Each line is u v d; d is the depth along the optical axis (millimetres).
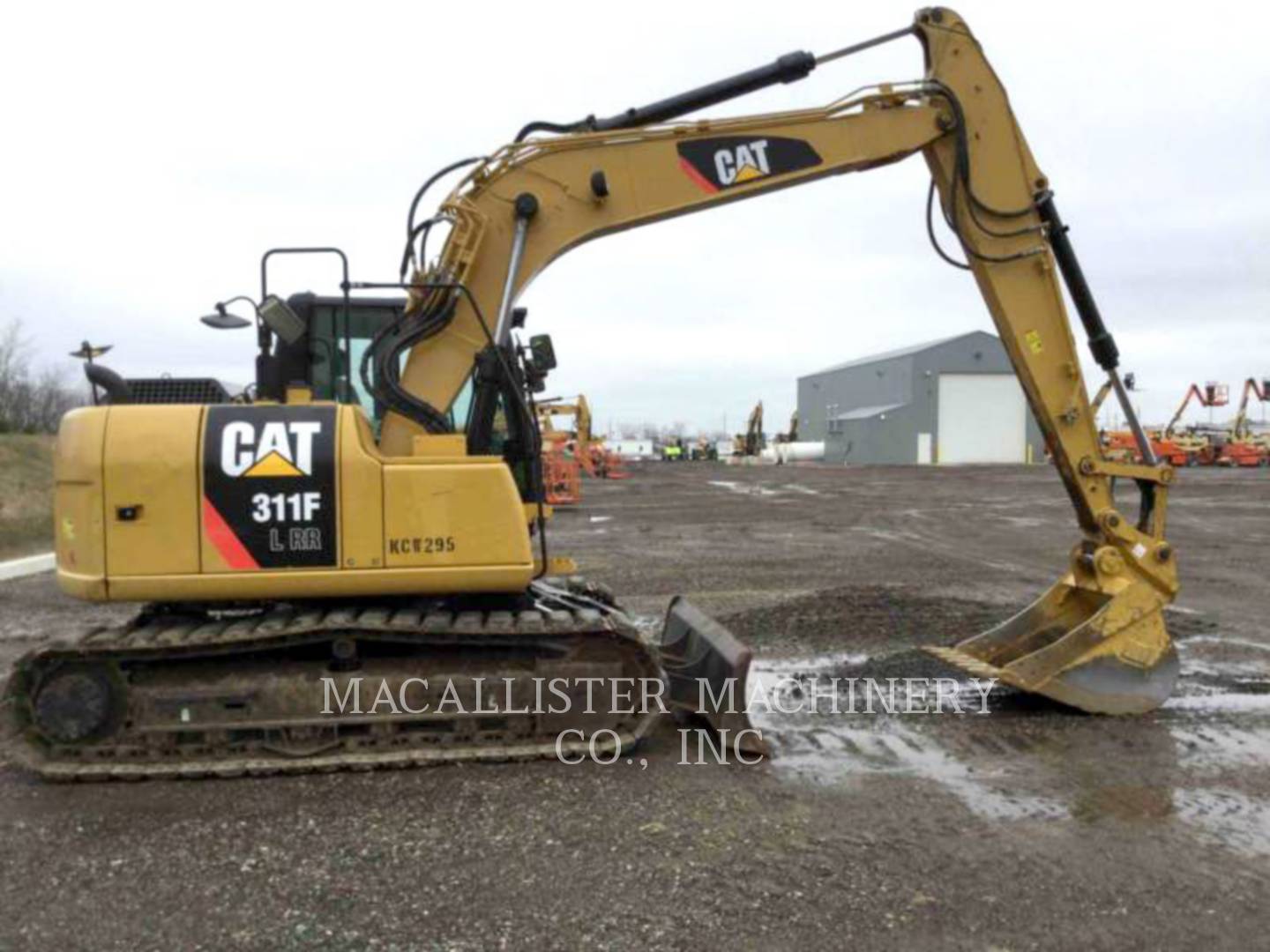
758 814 4578
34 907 3721
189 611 5547
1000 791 4898
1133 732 5832
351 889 3848
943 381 57625
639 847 4219
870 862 4082
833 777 5082
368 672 5262
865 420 61000
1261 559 13570
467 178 5922
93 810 4629
